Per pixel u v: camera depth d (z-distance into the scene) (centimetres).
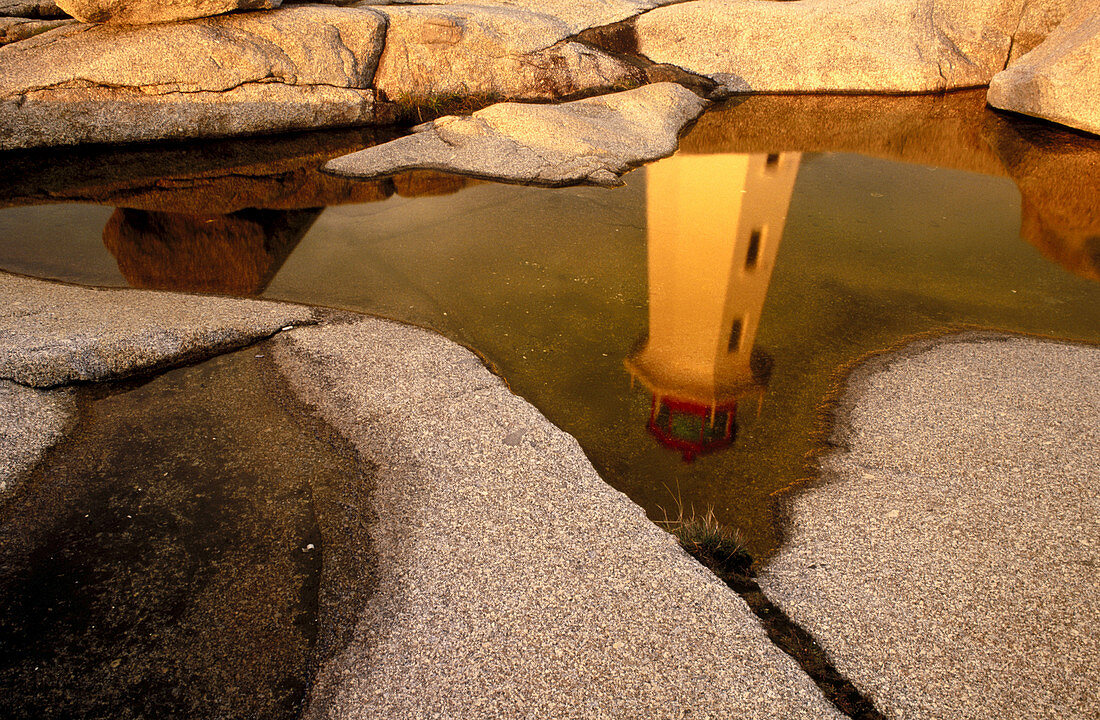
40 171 705
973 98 982
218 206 631
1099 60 787
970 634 236
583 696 215
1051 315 452
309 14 830
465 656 228
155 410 348
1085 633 235
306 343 401
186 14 783
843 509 292
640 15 1019
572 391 381
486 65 912
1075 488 293
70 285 474
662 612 242
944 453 317
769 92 1003
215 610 250
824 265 523
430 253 538
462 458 314
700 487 316
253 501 296
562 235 570
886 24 988
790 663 226
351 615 245
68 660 234
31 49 740
